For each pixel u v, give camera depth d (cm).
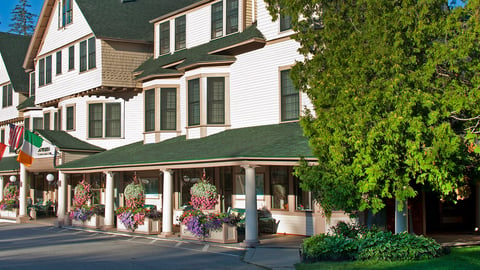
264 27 2073
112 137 2825
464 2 1142
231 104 2180
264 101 2047
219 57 2192
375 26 1145
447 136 1062
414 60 1108
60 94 3047
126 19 2866
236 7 2283
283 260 1383
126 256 1532
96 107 2870
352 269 1148
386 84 1095
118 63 2720
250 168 1638
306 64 1340
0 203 3341
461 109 1104
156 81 2498
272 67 2027
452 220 1994
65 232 2322
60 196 2606
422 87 1109
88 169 2384
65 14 3027
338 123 1163
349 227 1462
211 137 2136
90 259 1486
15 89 3744
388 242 1271
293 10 1340
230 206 2198
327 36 1249
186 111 2303
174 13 2603
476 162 1245
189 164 1831
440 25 1105
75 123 2942
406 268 1131
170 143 2317
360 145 1127
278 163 1590
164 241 1877
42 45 3272
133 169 2108
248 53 2125
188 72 2308
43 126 3431
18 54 4081
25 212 3019
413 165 1123
